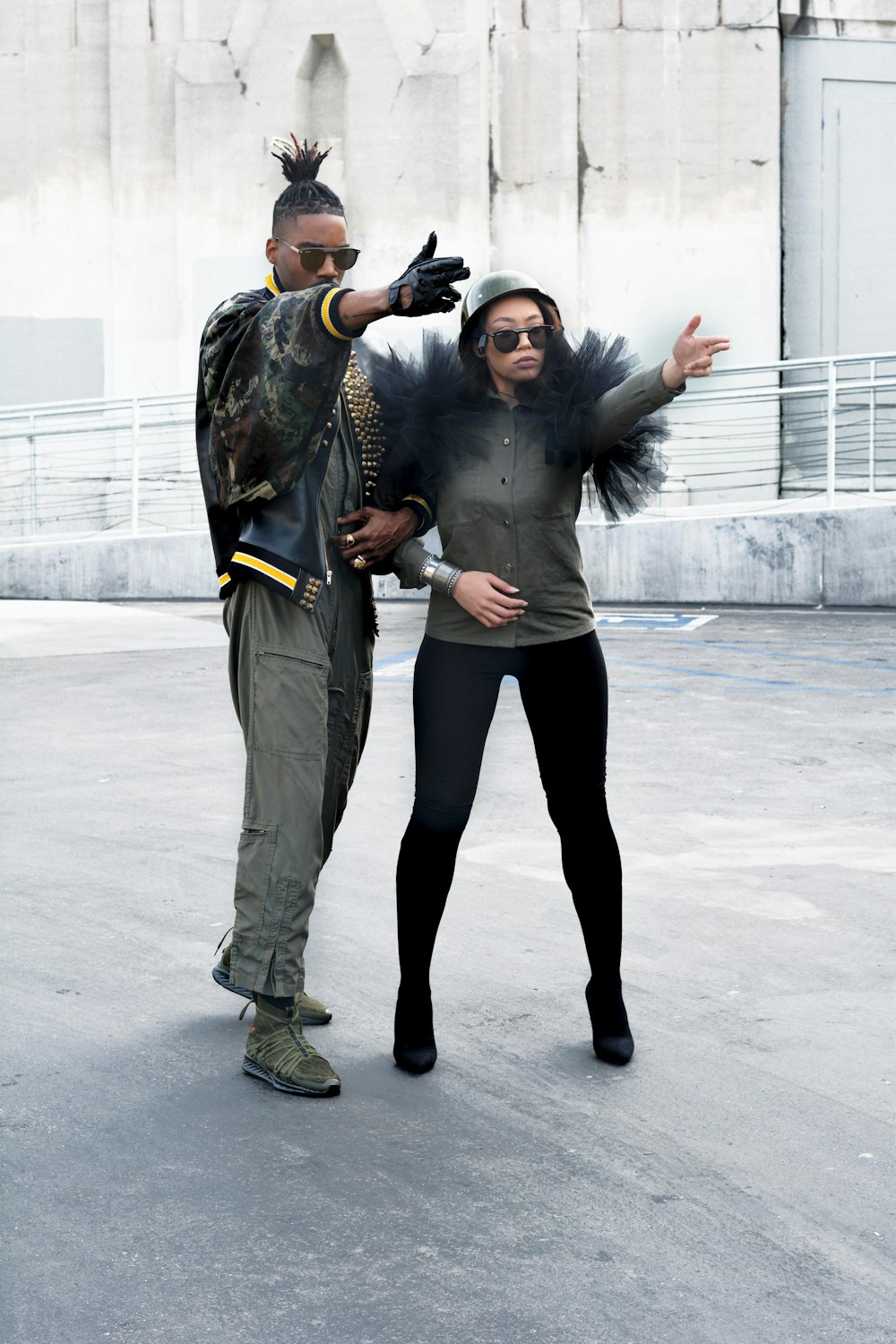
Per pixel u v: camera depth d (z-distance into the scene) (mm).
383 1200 2668
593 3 18859
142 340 20312
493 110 19172
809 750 7047
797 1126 2988
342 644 3377
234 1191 2701
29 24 20375
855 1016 3602
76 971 3932
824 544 15000
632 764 6723
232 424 3057
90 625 13328
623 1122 3012
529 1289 2352
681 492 18688
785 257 19500
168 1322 2254
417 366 3277
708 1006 3682
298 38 19359
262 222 19703
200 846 5273
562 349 3244
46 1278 2385
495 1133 2959
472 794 3297
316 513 3189
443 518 3279
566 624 3289
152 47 19953
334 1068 3303
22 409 18172
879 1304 2312
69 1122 3002
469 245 19141
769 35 18703
